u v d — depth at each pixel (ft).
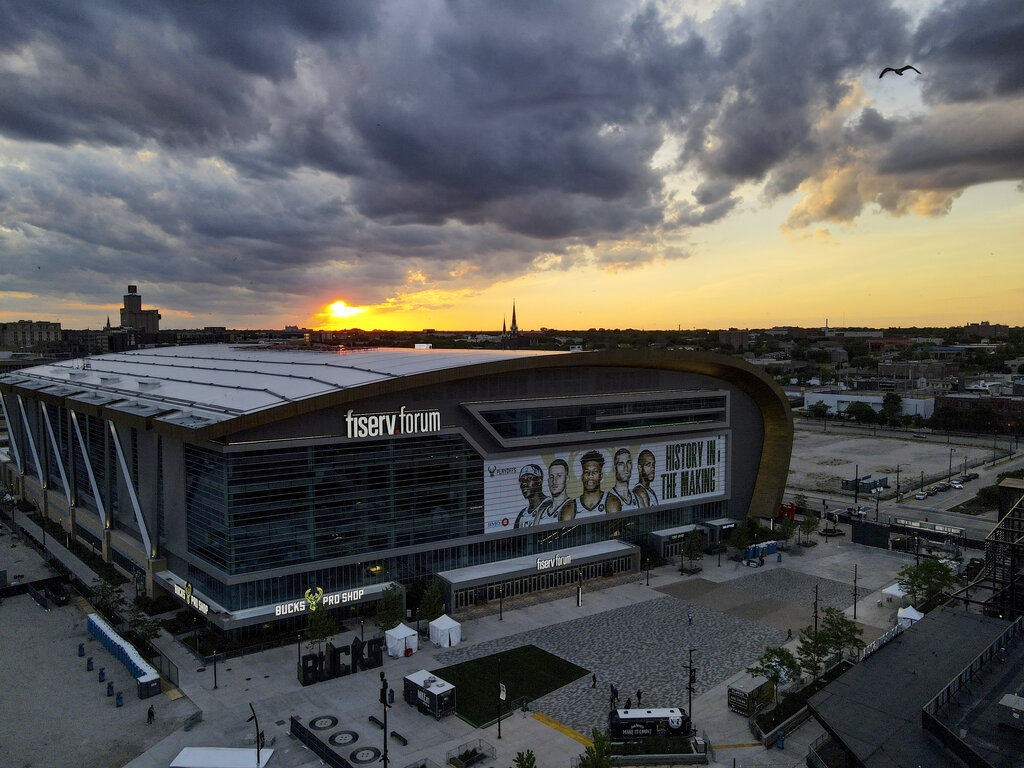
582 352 320.91
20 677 218.38
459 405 289.94
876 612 275.59
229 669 224.74
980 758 134.72
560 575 305.73
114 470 325.01
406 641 235.81
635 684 215.72
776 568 334.24
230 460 238.89
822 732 188.34
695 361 355.56
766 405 399.65
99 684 214.07
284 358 398.62
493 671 224.33
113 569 319.68
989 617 236.02
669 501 363.56
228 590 241.76
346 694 209.05
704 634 253.24
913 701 165.37
